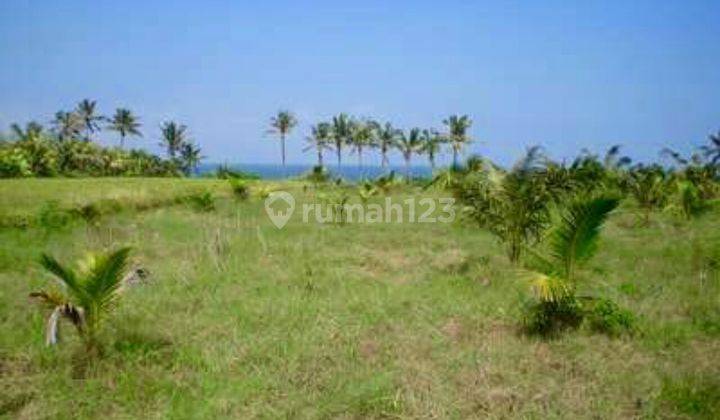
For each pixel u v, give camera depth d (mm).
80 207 19406
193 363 6820
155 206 24938
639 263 12836
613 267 12312
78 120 59969
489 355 7082
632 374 6465
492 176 12070
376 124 64938
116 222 18734
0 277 10891
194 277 11070
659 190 21078
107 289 6871
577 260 8055
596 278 11125
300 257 13477
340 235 17375
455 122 62375
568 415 5516
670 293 10031
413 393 5969
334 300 9516
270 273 11656
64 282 6812
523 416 5512
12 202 21000
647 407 5656
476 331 8086
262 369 6617
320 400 5824
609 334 7871
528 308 8398
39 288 10055
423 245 15695
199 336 7742
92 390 6023
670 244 15141
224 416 5508
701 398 5781
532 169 11812
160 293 9797
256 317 8523
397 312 8922
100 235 15750
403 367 6695
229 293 9992
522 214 11977
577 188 12516
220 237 14641
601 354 7117
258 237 15938
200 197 23406
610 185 25297
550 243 8133
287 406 5695
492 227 12664
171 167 61906
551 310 8102
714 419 5449
